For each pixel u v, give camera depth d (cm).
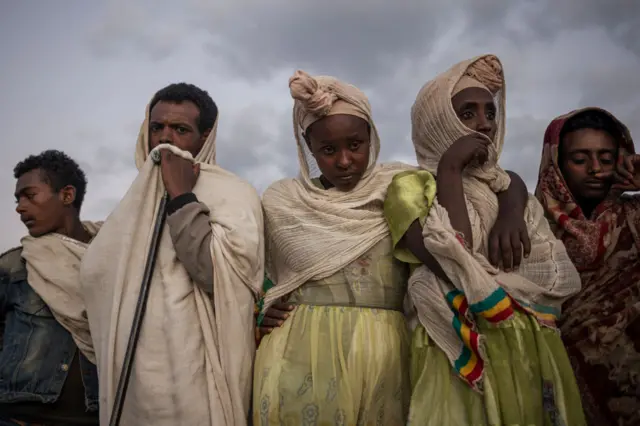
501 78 313
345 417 265
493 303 251
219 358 275
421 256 272
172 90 327
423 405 257
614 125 345
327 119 289
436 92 303
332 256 285
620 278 324
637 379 311
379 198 298
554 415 249
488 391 249
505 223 279
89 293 292
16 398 310
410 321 293
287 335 284
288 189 307
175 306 275
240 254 280
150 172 296
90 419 316
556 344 264
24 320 324
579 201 352
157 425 264
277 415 271
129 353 271
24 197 338
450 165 281
